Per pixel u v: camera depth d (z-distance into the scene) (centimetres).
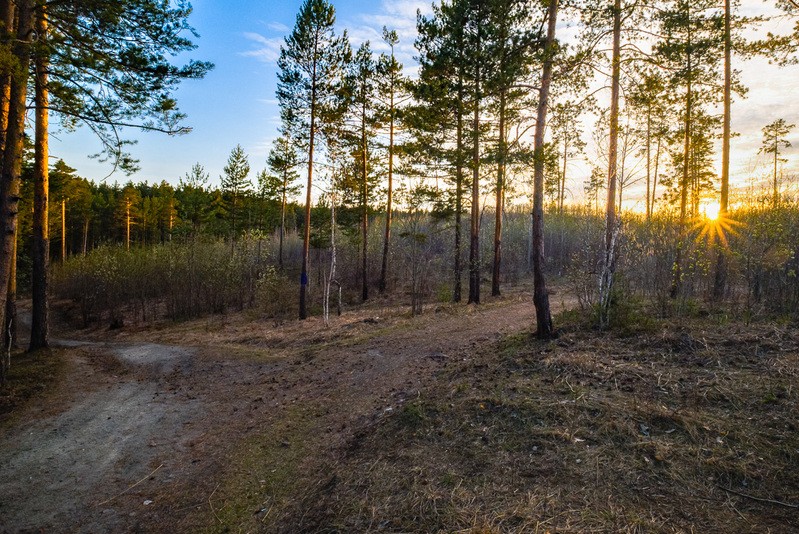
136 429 752
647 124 973
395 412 621
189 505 505
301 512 442
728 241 1093
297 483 514
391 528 365
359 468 490
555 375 604
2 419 792
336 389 844
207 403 868
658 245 994
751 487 339
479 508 362
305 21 1811
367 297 2395
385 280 2573
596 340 726
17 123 829
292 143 1998
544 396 540
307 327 1612
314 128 1909
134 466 618
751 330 659
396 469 462
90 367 1191
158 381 1057
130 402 897
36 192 1335
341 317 1778
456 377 710
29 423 779
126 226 4991
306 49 1845
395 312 1712
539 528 324
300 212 5384
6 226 834
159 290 2827
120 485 566
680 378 530
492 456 442
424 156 1633
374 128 2384
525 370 651
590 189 1045
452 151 1275
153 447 677
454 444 484
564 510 342
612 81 990
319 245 2920
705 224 1181
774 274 872
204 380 1041
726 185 1257
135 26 859
